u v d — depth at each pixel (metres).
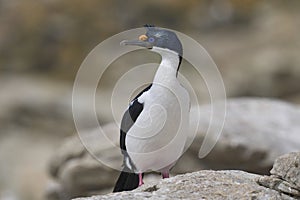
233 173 7.31
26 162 17.73
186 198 6.72
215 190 6.85
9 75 24.14
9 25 25.25
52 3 25.75
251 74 22.05
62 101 20.95
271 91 21.88
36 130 20.27
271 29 24.64
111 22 25.69
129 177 8.09
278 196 6.79
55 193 12.37
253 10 26.16
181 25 26.00
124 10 25.98
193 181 7.05
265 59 22.42
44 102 20.86
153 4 26.08
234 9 26.11
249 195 6.75
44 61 24.88
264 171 11.57
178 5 26.17
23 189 15.67
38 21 25.34
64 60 24.92
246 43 23.95
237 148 11.37
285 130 12.06
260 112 12.50
